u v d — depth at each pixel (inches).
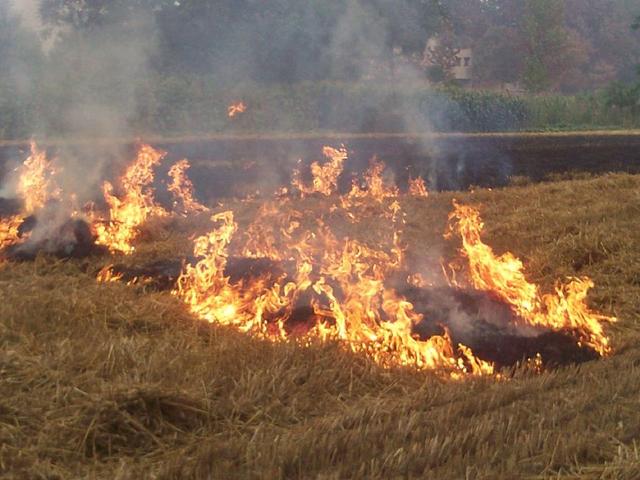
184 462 178.5
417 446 179.8
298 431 197.5
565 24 2637.8
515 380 244.2
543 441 186.4
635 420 200.4
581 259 430.0
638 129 1375.5
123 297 293.9
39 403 198.7
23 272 342.6
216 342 259.9
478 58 2394.2
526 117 1446.9
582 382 232.7
